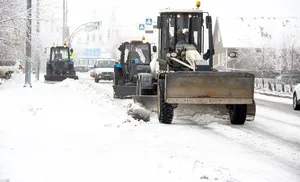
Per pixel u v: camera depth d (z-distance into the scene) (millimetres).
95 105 22047
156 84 20750
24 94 27875
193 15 19578
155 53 22703
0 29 30531
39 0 31016
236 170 9727
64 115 17875
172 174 8719
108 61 55000
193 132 15172
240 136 14578
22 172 8742
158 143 12523
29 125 15180
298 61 58188
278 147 12781
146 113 17625
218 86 16703
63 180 8211
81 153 10656
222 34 88062
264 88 47562
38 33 33188
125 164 9508
